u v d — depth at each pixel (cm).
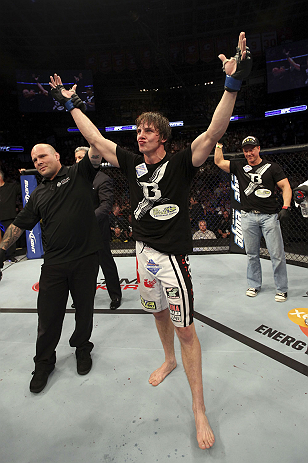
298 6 1135
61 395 168
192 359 137
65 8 1102
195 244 493
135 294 312
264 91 1587
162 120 126
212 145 116
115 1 1061
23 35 1268
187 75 1580
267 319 242
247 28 1288
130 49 1399
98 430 142
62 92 150
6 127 1586
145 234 139
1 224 458
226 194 561
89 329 192
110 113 1747
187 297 135
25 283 372
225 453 127
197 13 1165
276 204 275
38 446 135
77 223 177
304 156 563
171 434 138
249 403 153
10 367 198
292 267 372
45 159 173
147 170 130
